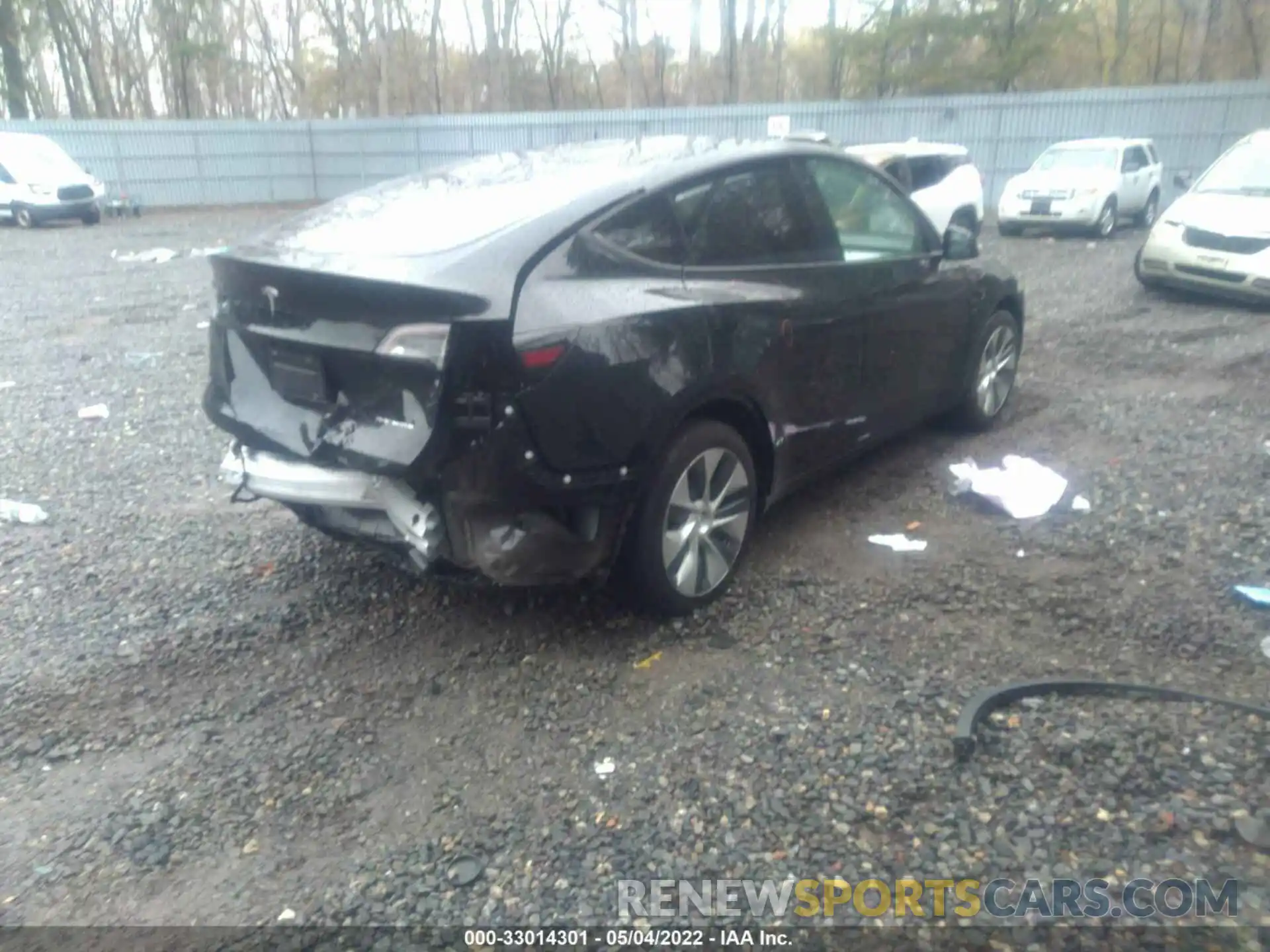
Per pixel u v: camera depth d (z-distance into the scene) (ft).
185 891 8.95
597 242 11.73
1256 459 18.25
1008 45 92.32
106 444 21.49
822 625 12.96
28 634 13.43
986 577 14.11
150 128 97.25
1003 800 9.61
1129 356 26.55
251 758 10.74
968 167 49.67
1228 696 11.09
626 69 131.03
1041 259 48.85
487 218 11.87
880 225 16.38
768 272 13.74
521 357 10.52
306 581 14.76
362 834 9.57
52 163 75.25
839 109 81.76
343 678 12.20
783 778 10.03
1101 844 9.02
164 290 43.11
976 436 20.20
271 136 102.89
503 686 11.88
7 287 44.42
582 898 8.68
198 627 13.52
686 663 12.19
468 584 11.86
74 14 150.41
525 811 9.77
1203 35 97.25
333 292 10.98
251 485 12.30
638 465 11.67
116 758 10.82
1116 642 12.32
